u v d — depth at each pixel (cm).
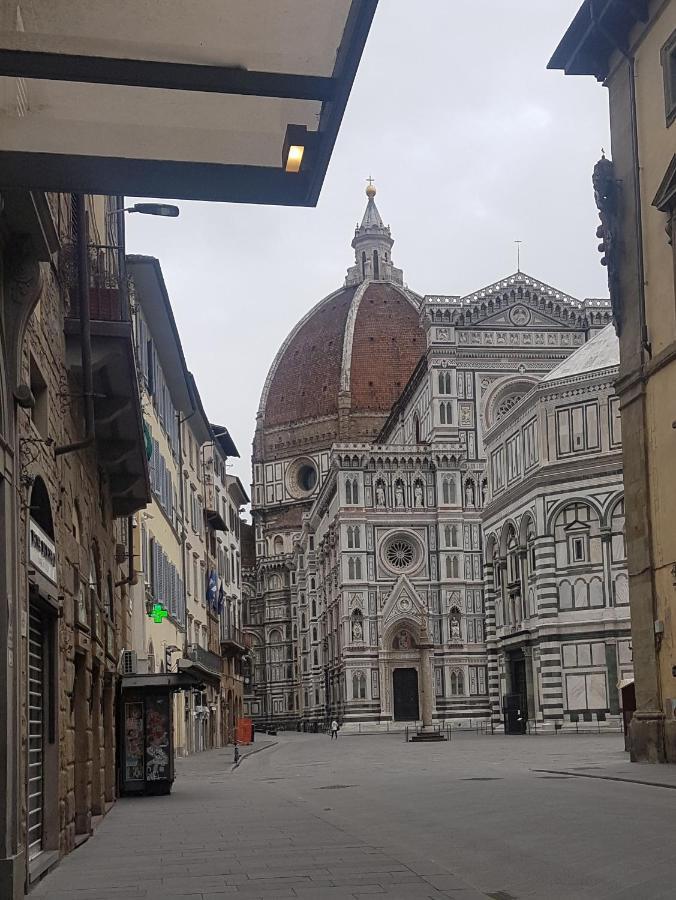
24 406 1390
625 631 7025
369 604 12081
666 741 3316
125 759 3131
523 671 7731
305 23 939
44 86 1023
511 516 7881
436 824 2070
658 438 3394
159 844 1895
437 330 12225
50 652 1708
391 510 12288
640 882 1308
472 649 12050
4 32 935
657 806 2133
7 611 1289
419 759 4925
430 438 12462
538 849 1641
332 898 1284
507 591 7994
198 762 5519
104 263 2433
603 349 7388
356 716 11800
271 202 1116
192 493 7231
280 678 19125
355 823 2175
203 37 944
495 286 12275
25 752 1407
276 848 1792
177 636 6178
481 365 12231
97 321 2173
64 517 1848
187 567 6844
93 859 1708
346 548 12150
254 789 3362
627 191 3588
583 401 7269
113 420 2523
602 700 7069
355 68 960
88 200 2344
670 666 3312
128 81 962
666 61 3344
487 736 7956
